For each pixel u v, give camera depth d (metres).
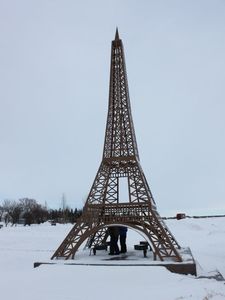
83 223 48.31
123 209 48.16
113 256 49.03
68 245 47.59
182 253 49.00
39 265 42.12
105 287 31.16
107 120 57.34
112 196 52.62
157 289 29.62
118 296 27.56
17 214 193.88
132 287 31.05
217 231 101.31
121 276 35.16
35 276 36.00
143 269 37.31
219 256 58.25
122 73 59.56
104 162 53.97
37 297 27.61
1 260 53.53
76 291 29.67
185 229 113.75
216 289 28.41
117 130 56.88
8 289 30.62
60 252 47.31
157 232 45.19
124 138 55.91
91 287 31.22
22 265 49.22
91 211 48.91
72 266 39.91
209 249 67.12
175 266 39.25
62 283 32.91
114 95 58.66
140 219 46.22
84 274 36.19
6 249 68.00
